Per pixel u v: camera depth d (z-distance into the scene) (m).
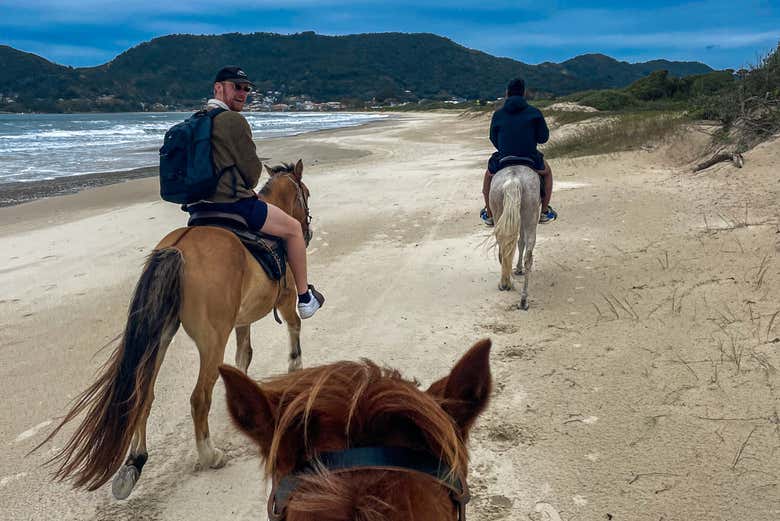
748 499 3.57
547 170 7.58
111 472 3.35
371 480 1.25
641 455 4.04
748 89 14.53
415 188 15.52
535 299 7.16
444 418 1.36
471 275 8.31
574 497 3.71
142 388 3.43
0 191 18.58
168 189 4.22
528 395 4.92
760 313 5.97
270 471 1.30
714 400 4.60
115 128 67.69
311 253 9.98
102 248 10.78
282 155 28.23
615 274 7.63
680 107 30.73
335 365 1.50
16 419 5.08
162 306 3.61
